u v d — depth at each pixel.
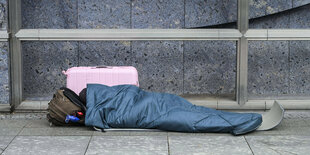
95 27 7.17
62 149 5.13
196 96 7.21
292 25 7.23
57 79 7.21
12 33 6.70
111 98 5.96
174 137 5.56
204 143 5.34
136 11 7.17
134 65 7.19
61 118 5.93
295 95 7.18
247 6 6.70
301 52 7.18
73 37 6.80
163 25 7.21
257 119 5.71
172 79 7.25
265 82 7.25
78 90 6.44
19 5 6.71
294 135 5.64
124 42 7.12
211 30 6.80
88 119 5.76
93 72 6.42
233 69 7.30
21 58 6.80
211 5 7.19
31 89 7.21
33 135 5.65
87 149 5.13
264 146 5.23
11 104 6.77
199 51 7.22
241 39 6.76
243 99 6.85
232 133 5.66
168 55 7.20
